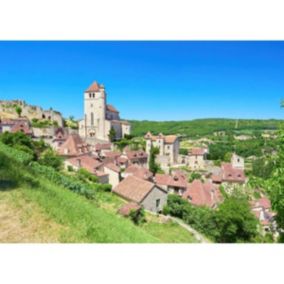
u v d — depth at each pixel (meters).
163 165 60.06
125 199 23.53
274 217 10.73
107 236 7.28
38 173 13.55
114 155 49.62
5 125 51.97
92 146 54.84
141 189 23.64
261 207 24.95
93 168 31.27
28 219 6.82
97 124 67.00
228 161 61.16
